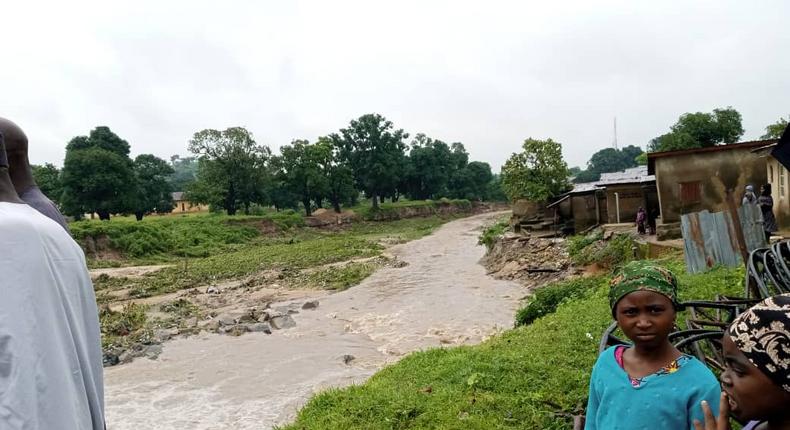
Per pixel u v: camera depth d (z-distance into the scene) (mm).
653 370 2604
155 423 9789
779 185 15258
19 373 1500
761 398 1719
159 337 15969
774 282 6500
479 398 6516
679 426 2443
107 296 23953
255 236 51094
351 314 18172
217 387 11539
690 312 6887
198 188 60125
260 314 18453
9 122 2332
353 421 6602
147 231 41031
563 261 21562
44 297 1606
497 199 102000
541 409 5992
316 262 32594
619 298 2617
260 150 61031
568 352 7660
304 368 12469
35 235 1632
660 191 18406
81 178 50875
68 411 1622
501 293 19469
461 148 98188
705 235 10953
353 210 70562
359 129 71312
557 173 30750
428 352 9641
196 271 30594
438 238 48500
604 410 2697
